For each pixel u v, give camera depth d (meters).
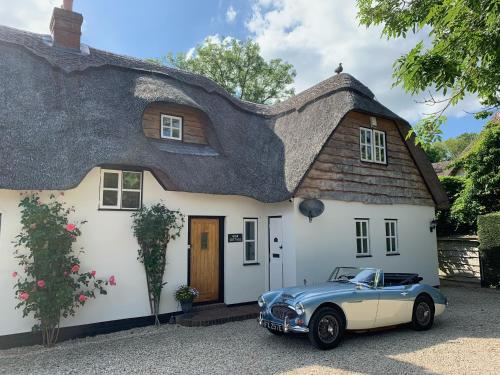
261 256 10.52
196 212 9.34
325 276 10.14
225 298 9.68
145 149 8.22
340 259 10.54
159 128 9.86
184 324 8.20
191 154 9.50
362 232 11.46
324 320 6.30
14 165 6.62
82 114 8.29
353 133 11.43
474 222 15.63
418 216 13.11
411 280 7.71
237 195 9.69
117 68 10.26
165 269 8.62
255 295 10.24
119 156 7.56
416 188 13.08
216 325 8.19
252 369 5.38
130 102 9.13
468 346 6.38
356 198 11.11
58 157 7.12
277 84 30.91
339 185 10.76
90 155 7.31
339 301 6.41
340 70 12.75
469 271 14.65
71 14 10.67
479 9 4.43
